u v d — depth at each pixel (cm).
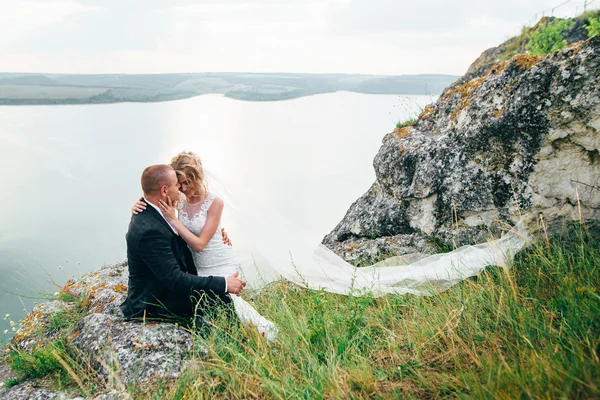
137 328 369
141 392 306
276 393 266
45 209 6988
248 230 515
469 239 496
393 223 590
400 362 301
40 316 460
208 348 339
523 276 394
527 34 1474
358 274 489
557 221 434
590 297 301
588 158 408
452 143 517
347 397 257
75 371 348
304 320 376
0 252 4156
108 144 17900
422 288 430
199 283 383
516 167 451
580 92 395
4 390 347
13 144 17288
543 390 212
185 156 418
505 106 449
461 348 298
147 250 370
